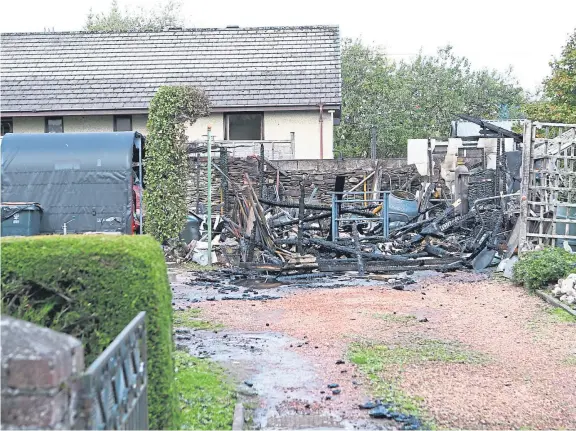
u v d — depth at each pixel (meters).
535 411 6.06
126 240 4.70
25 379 2.72
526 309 10.64
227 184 18.34
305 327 9.45
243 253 15.44
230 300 11.67
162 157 16.03
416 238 16.61
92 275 4.50
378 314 10.29
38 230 15.49
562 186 14.95
